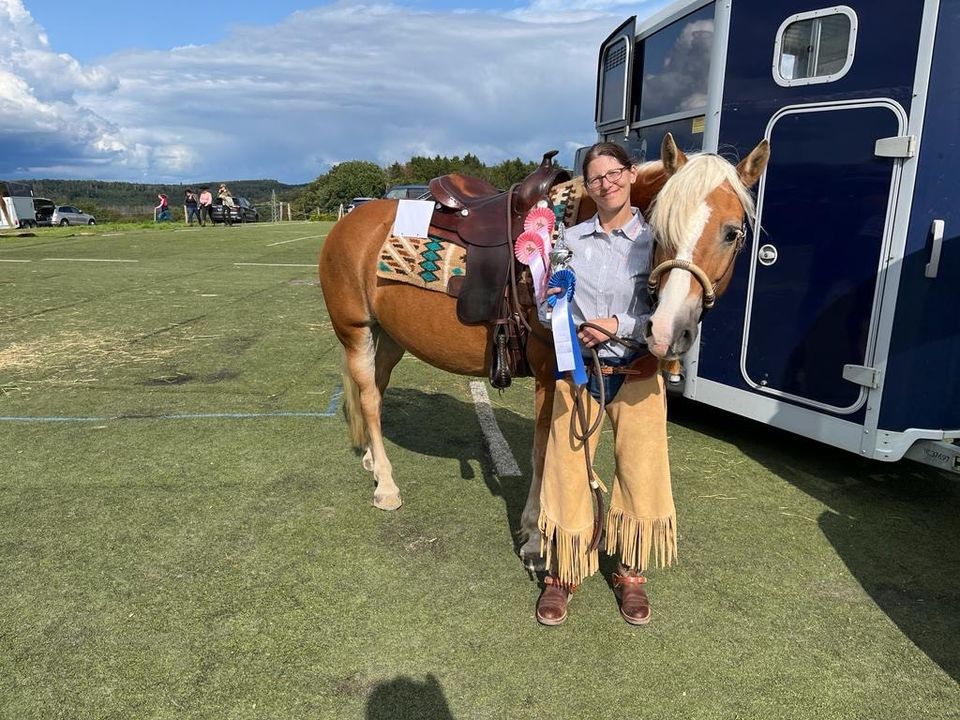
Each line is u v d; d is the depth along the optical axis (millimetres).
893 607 2639
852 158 3260
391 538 3086
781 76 3529
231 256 14086
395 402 5043
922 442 3309
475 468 3867
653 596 2695
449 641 2416
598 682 2230
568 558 2432
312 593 2674
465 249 2732
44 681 2199
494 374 2697
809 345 3545
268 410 4719
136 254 14391
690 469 3908
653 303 2152
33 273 11109
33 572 2777
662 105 4883
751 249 3766
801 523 3279
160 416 4574
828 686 2225
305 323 7449
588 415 2367
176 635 2422
